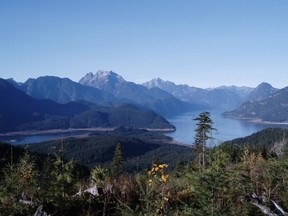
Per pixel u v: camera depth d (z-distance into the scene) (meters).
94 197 8.99
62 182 8.79
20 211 7.74
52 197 8.28
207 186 7.47
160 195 7.93
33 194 8.30
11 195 8.06
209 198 7.38
